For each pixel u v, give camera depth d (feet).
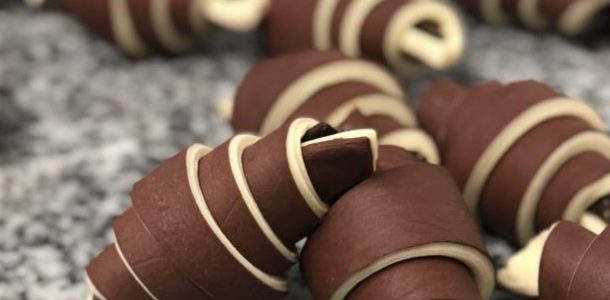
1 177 1.23
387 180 0.85
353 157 0.82
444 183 0.87
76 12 1.48
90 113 1.38
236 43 1.55
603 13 1.49
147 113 1.38
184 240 0.83
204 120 1.36
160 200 0.85
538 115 1.01
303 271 0.88
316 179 0.83
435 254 0.82
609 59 1.48
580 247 0.85
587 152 1.00
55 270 1.08
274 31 1.37
